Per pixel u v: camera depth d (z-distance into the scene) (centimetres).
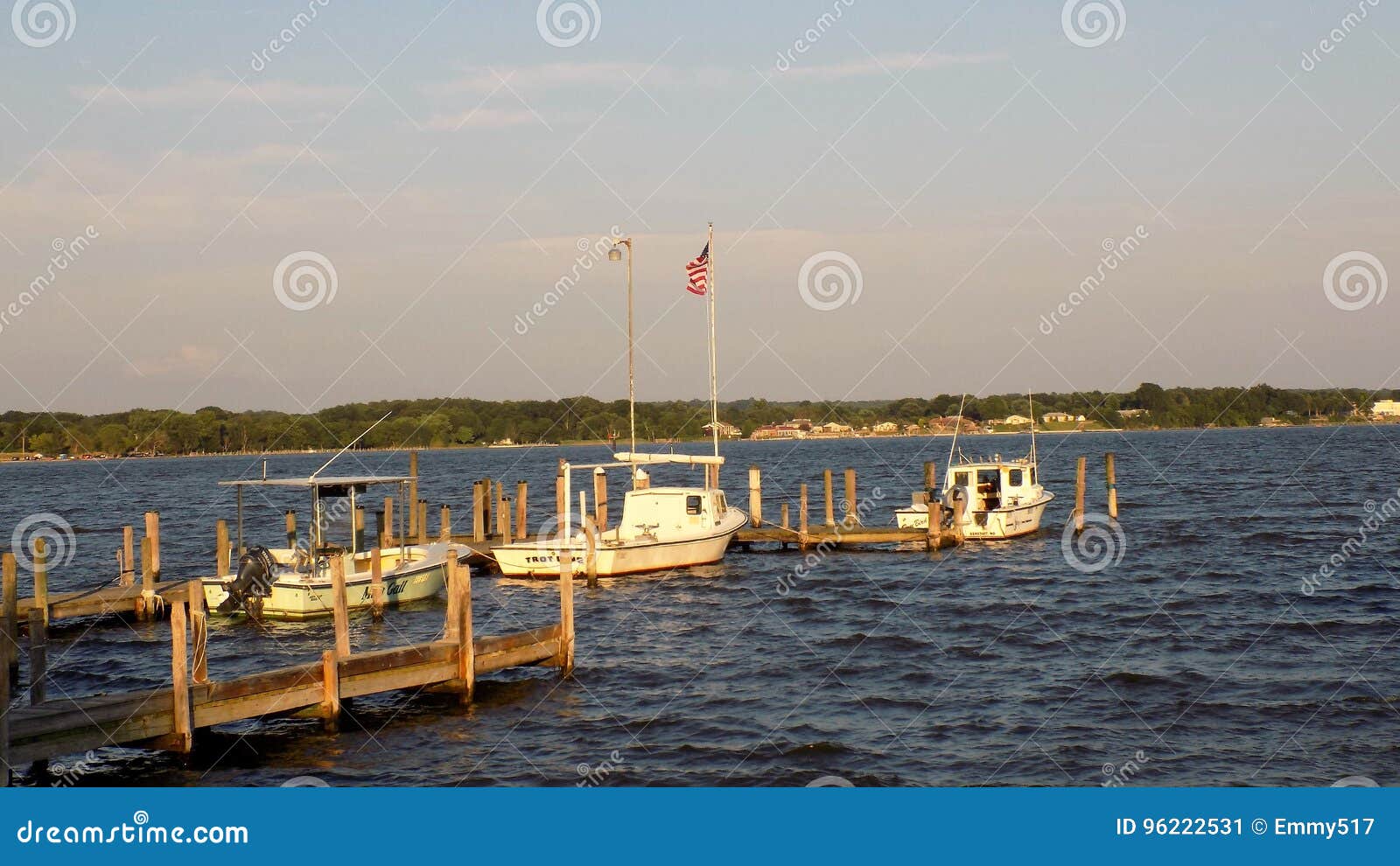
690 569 4006
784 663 2661
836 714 2255
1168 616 3098
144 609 3275
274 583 3198
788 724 2194
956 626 3030
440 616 3322
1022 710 2253
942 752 2034
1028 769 1955
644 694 2406
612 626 3098
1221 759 1975
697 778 1936
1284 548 4372
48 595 3306
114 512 7700
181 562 4659
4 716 1761
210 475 13325
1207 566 3962
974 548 4466
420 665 2250
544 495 8425
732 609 3334
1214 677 2442
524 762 2012
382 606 3262
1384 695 2277
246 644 3003
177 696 1939
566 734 2153
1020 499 4794
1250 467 9819
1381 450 12938
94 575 4303
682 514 4078
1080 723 2173
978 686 2433
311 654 2878
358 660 2166
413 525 4559
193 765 1992
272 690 2058
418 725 2202
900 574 3909
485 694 2398
